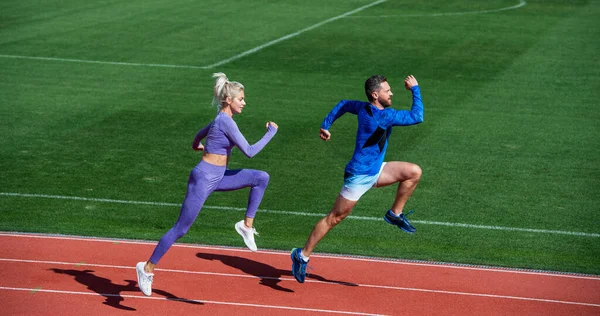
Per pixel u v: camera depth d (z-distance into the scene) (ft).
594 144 43.37
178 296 25.07
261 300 24.89
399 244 30.32
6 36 70.44
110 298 24.75
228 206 34.37
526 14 87.97
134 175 37.70
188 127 45.83
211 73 59.47
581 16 86.63
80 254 28.45
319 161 40.42
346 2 94.58
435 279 26.91
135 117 47.55
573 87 56.49
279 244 30.09
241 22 79.97
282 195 35.55
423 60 65.00
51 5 86.74
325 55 66.39
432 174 38.29
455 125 46.91
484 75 60.03
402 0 97.09
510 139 44.24
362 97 53.52
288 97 53.11
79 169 38.32
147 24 77.61
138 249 29.17
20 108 48.85
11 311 23.61
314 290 25.79
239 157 40.65
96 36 71.36
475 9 91.56
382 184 24.93
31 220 31.86
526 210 33.81
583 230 31.76
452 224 32.32
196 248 29.43
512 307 24.73
